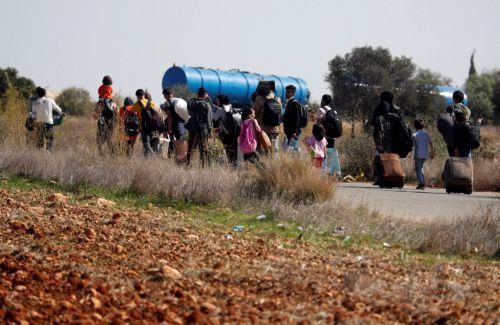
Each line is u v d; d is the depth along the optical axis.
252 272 20.48
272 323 15.15
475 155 63.09
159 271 19.58
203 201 34.78
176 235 27.11
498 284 21.17
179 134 49.59
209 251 24.19
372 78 168.38
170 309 15.98
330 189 34.72
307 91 125.56
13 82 126.69
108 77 49.03
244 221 31.16
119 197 35.91
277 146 46.53
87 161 40.88
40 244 23.08
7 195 34.56
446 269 22.95
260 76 120.56
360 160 61.06
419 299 18.00
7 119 50.56
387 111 49.56
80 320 14.50
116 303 16.38
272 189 34.75
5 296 16.05
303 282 19.06
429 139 49.47
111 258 21.92
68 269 19.70
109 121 48.62
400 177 47.97
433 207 37.28
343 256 24.78
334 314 15.85
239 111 55.06
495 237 27.39
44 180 39.44
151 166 38.19
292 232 29.08
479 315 17.09
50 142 50.62
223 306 16.30
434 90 144.62
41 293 16.75
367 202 35.25
